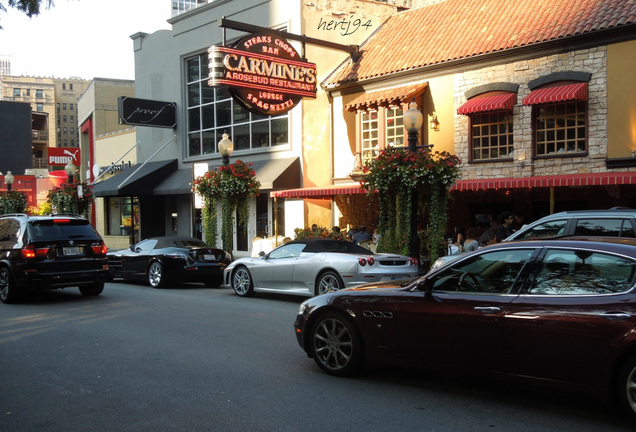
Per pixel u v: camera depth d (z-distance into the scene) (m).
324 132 19.98
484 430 4.44
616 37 13.68
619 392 4.30
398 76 17.75
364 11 20.95
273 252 12.23
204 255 14.52
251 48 17.11
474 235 14.41
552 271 4.77
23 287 11.00
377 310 5.58
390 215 12.95
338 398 5.27
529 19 16.12
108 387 5.72
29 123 56.34
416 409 4.95
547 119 14.98
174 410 5.01
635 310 4.21
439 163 12.23
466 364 5.02
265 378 5.96
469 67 16.27
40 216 11.70
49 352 7.23
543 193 16.69
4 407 5.17
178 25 25.27
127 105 24.06
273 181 19.61
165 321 9.26
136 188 24.50
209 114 24.34
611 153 13.83
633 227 7.43
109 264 15.88
